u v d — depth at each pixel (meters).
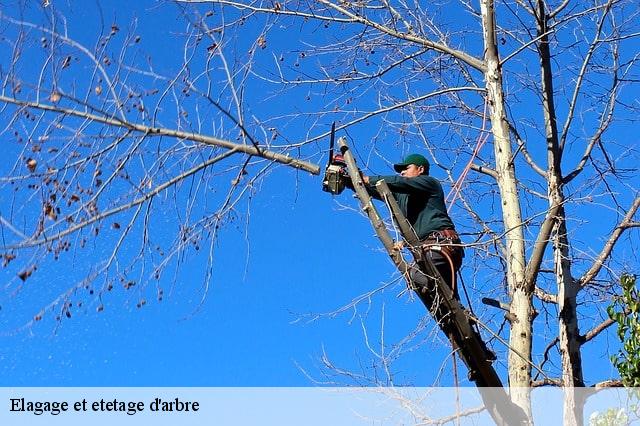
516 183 8.52
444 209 7.33
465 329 6.83
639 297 7.81
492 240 7.13
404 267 6.83
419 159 7.79
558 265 8.91
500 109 8.73
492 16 8.92
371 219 6.85
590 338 8.73
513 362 7.90
